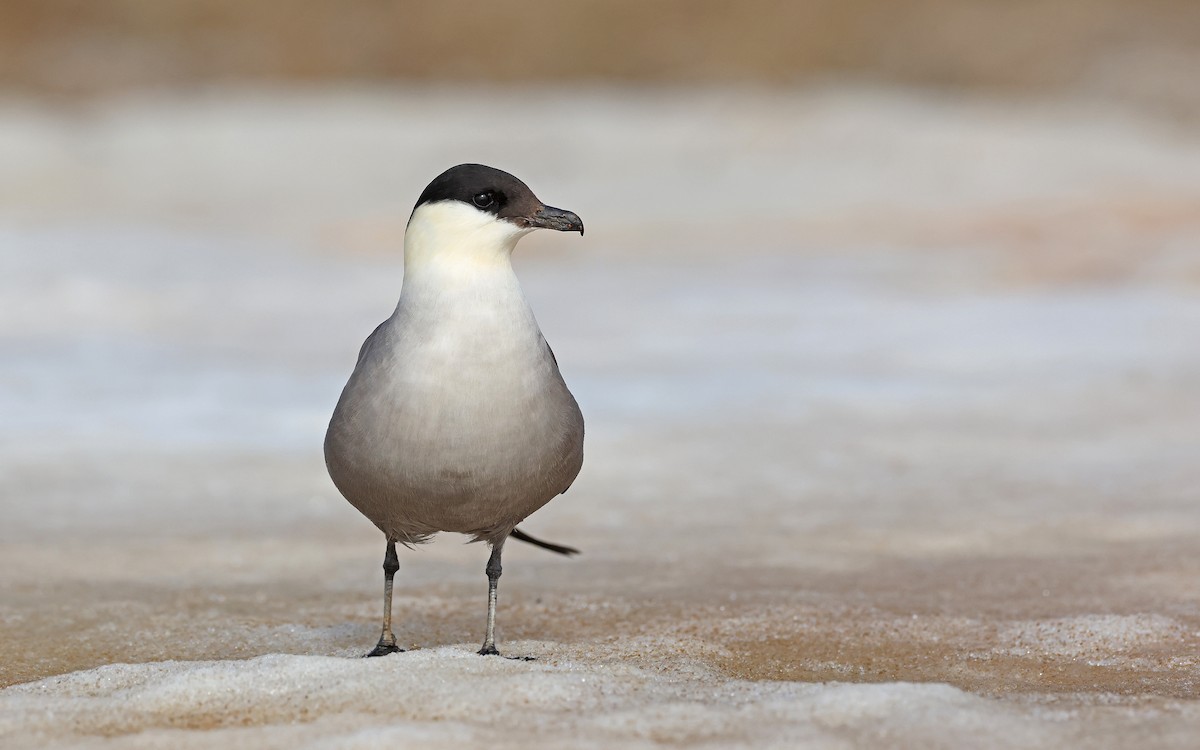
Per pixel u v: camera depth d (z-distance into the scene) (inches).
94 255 959.6
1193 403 608.4
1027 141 1595.7
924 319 802.8
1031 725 251.9
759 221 1194.6
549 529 446.0
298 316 822.5
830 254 1040.8
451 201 287.1
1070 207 1161.4
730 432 569.6
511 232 288.4
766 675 307.6
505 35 2484.0
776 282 932.6
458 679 277.6
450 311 288.0
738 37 2452.0
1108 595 362.9
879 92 2183.8
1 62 2160.4
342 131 1716.3
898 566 397.7
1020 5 2461.9
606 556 412.5
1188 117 1969.7
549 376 296.5
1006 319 799.1
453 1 2536.9
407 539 315.9
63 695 284.0
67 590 376.8
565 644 325.4
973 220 1135.6
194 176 1504.7
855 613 348.2
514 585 382.0
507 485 293.9
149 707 267.9
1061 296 862.5
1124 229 1058.1
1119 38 2310.5
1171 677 299.4
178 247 1016.9
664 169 1485.0
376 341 298.5
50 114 1859.0
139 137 1678.2
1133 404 609.6
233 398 627.8
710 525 446.9
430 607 362.9
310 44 2428.6
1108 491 480.4
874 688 266.5
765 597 364.2
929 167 1456.7
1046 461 524.4
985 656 317.1
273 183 1473.9
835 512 460.8
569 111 1871.3
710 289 906.7
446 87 2341.3
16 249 959.0
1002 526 439.8
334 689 271.9
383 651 315.3
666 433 567.2
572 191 1407.5
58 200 1355.8
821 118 1729.8
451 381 286.7
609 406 613.0
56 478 505.0
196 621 349.4
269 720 261.4
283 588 382.6
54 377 660.7
